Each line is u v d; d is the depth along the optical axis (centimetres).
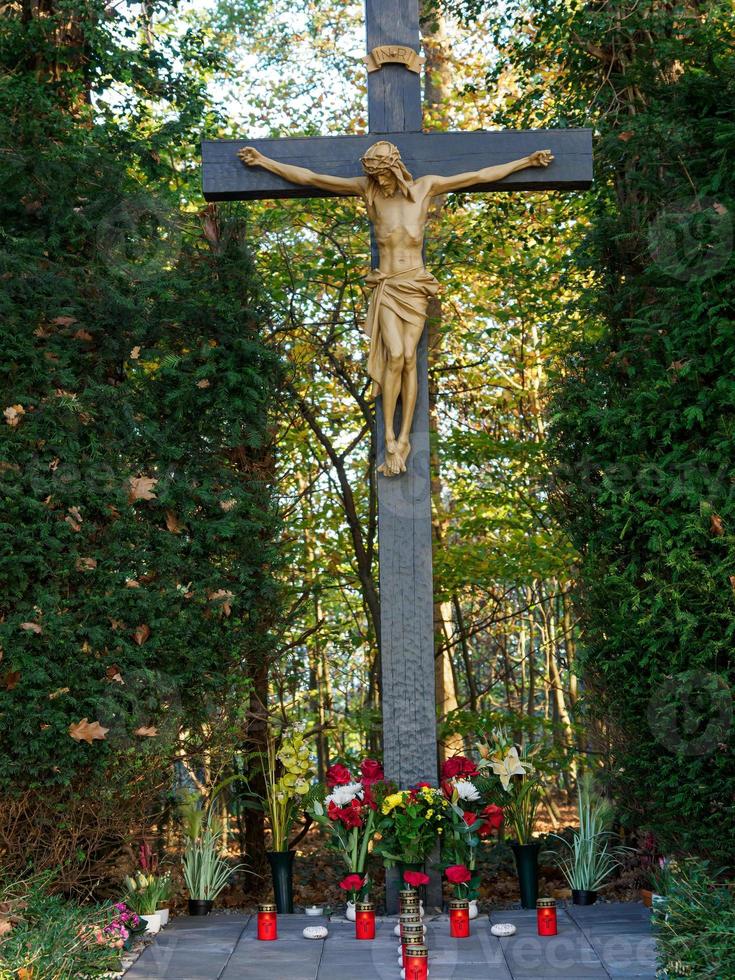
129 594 529
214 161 565
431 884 535
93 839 523
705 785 486
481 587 1034
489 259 905
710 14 649
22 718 499
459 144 565
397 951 461
